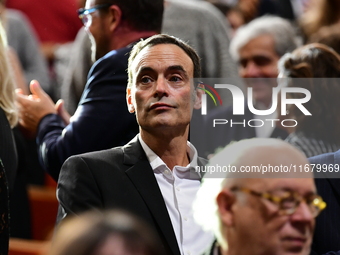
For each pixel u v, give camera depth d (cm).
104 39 867
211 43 1245
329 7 1450
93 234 346
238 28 1644
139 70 684
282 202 493
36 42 1537
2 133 768
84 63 1276
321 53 876
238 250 498
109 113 800
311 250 677
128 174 671
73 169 672
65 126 884
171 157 691
